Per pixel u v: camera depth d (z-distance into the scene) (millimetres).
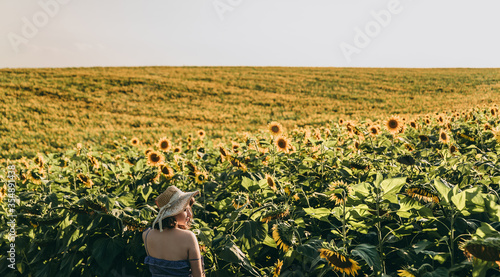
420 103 34469
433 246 3324
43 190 5141
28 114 31719
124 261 3893
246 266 3465
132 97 39062
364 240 3738
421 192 3137
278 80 47719
